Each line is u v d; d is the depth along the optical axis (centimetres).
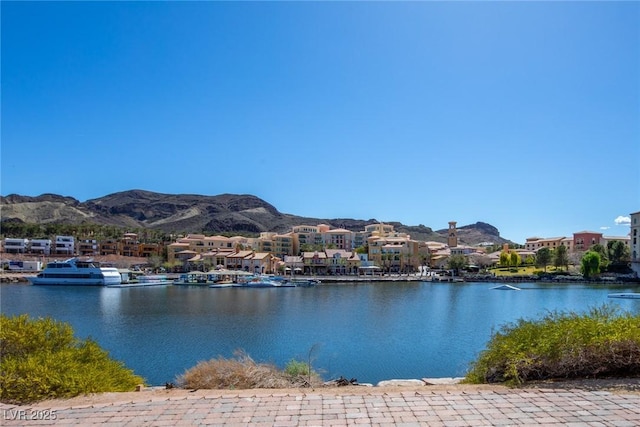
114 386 1091
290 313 5562
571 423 710
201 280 11981
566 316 1229
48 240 17100
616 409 771
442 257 17512
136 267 15338
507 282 12300
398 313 5578
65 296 8156
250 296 8338
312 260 15838
